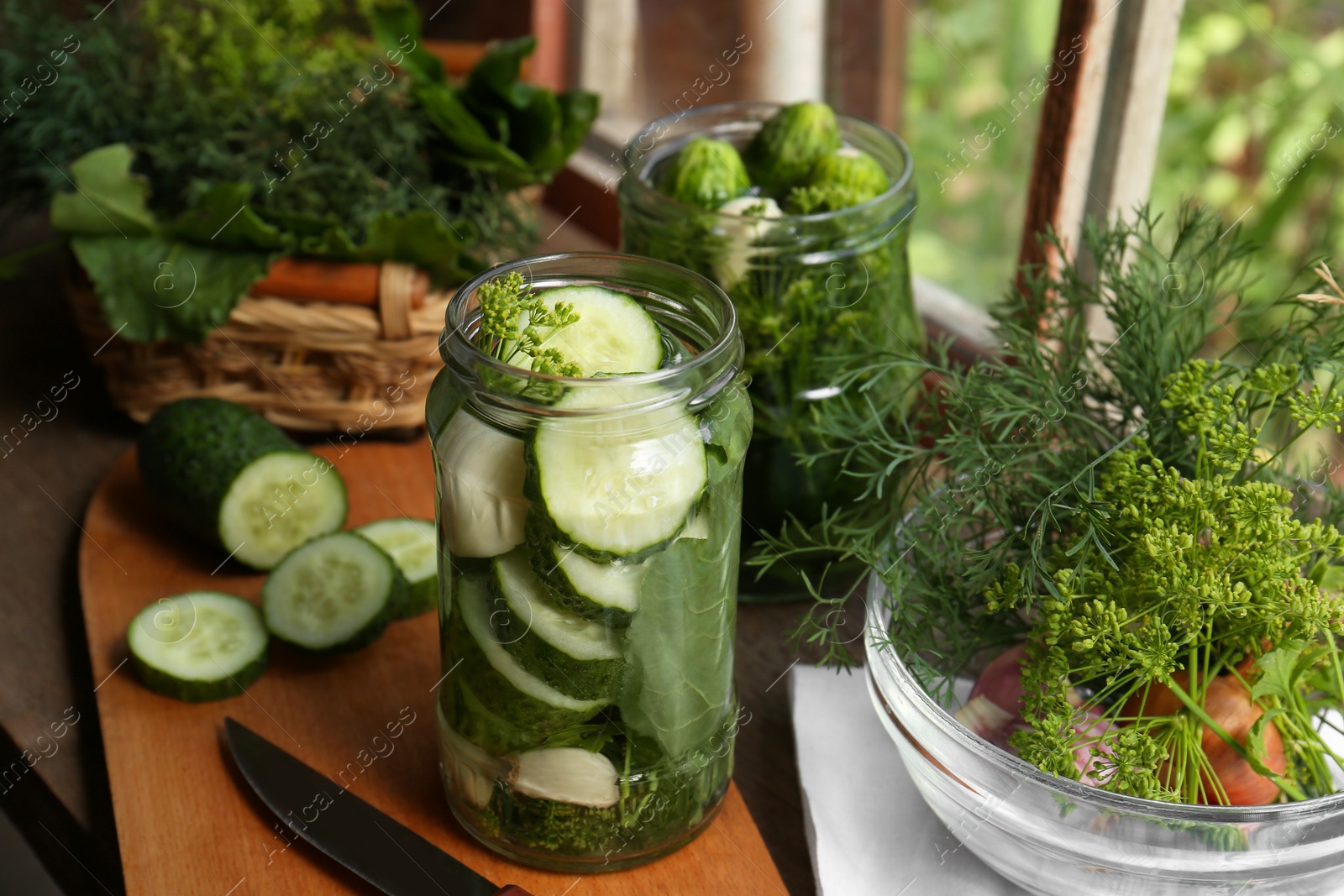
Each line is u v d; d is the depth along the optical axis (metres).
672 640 0.87
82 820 0.96
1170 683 0.86
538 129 1.15
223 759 0.96
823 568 1.02
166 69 1.13
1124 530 0.88
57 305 1.25
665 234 0.97
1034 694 0.87
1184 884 0.86
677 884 0.91
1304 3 1.28
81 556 1.06
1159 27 1.01
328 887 0.91
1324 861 0.85
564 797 0.89
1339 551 0.85
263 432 1.06
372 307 1.08
